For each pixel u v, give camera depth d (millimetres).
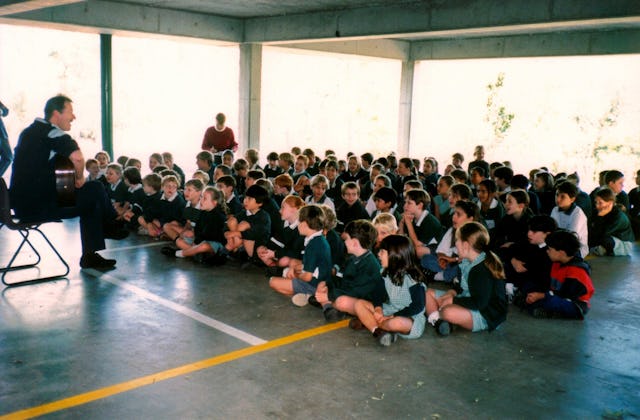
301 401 3131
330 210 5105
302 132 22375
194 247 6039
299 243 5434
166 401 3080
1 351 3664
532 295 4707
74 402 3031
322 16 10594
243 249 6117
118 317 4379
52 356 3617
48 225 7852
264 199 5855
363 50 13539
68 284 5188
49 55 18984
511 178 7195
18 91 18719
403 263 3973
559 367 3717
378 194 6012
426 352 3891
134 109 20828
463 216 5176
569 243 4582
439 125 20188
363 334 4195
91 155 19906
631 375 3633
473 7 8586
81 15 9750
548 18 7828
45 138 4992
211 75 20703
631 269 6566
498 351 3953
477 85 19562
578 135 18094
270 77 21484
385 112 23172
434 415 3023
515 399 3244
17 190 5027
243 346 3893
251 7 10406
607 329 4492
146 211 7180
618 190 7816
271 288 5293
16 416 2863
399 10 9484
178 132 21156
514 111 19031
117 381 3299
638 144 17141
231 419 2914
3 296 4777
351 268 4234
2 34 18297
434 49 14156
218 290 5176
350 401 3148
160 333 4082
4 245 6637
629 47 11328
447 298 4414
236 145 11156
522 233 5520
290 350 3850
